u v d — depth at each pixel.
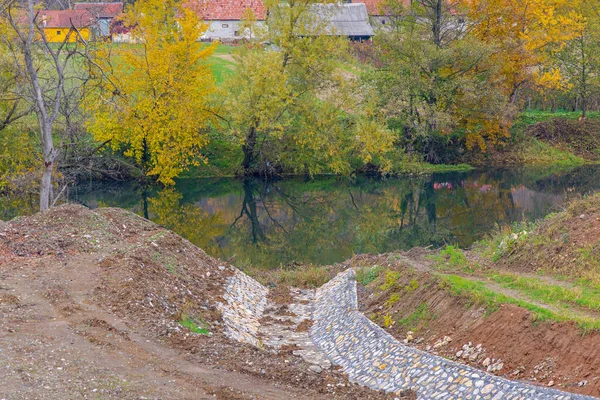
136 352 12.41
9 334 12.48
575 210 19.30
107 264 16.73
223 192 43.44
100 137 41.53
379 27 51.06
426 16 50.94
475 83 49.66
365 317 16.02
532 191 41.81
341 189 44.66
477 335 13.06
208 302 17.23
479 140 53.03
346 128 47.41
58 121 34.25
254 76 43.31
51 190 30.03
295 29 45.16
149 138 42.66
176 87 42.06
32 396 10.12
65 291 14.95
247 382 11.77
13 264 16.58
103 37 36.84
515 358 11.94
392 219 35.62
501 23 52.50
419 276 16.72
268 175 48.12
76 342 12.48
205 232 32.88
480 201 39.44
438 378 11.98
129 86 40.62
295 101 45.56
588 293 14.61
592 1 59.62
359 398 11.68
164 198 41.50
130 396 10.53
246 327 16.92
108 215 20.88
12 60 30.00
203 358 12.62
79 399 10.22
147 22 42.28
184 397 10.76
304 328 17.59
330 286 20.59
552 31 52.03
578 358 11.05
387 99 49.44
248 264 24.95
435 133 52.09
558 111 62.53
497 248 19.70
